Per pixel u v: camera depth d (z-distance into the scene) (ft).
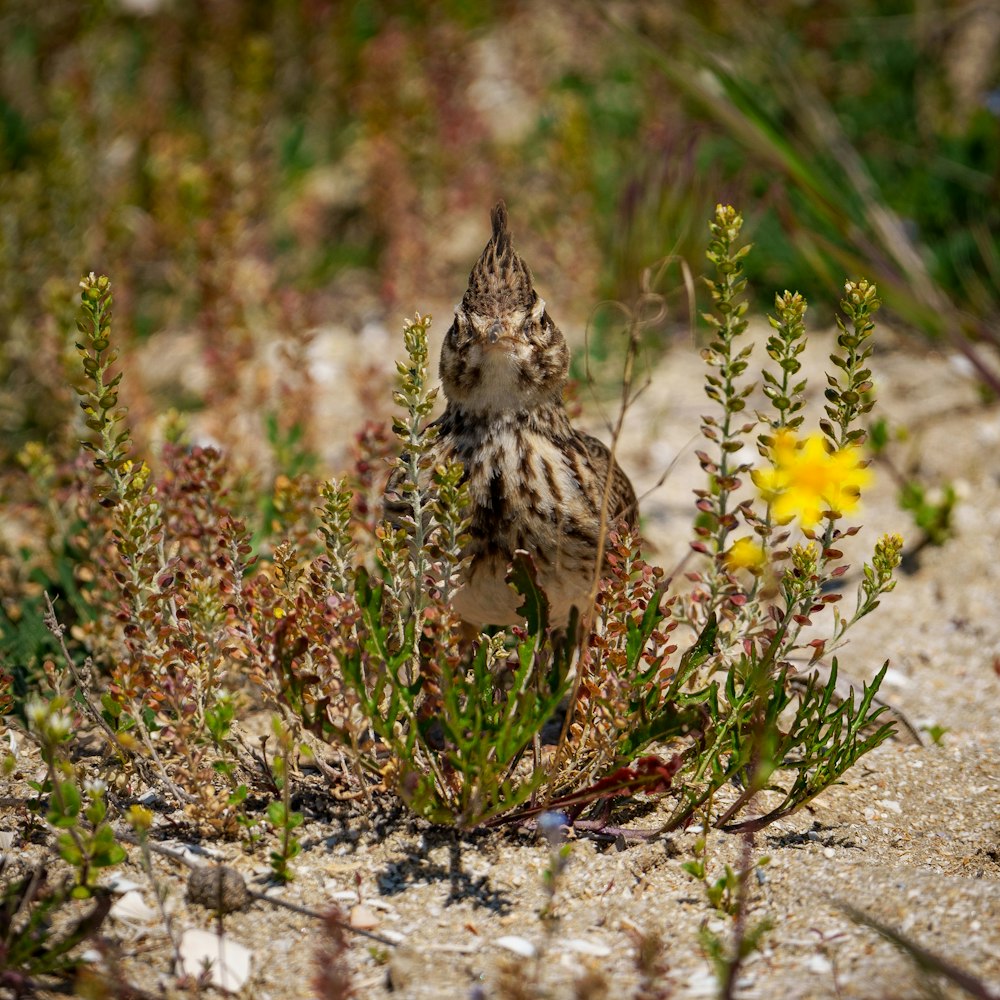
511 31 64.54
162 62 61.41
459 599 29.35
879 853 26.40
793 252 50.75
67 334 39.99
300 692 24.77
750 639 26.27
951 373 48.32
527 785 24.80
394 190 53.16
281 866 24.48
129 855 25.21
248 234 52.90
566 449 29.71
